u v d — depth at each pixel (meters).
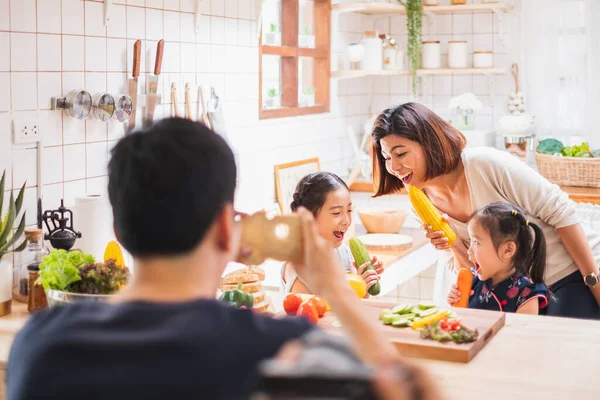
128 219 0.92
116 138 2.74
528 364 1.64
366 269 2.45
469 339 1.70
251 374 0.84
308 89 4.36
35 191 2.41
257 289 2.12
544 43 4.69
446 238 2.58
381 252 3.64
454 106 4.67
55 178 2.48
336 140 4.66
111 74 2.69
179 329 0.84
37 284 2.09
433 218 2.58
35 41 2.36
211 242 0.95
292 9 4.14
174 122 0.96
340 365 0.72
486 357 1.68
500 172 2.53
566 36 4.66
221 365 0.83
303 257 1.11
